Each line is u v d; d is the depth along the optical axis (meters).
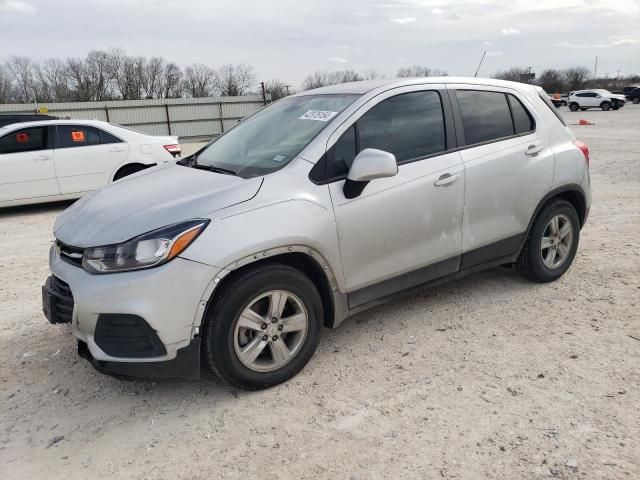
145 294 2.79
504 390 3.12
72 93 65.06
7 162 8.73
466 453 2.62
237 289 2.99
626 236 6.06
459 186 3.87
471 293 4.57
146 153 9.75
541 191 4.36
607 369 3.29
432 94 3.92
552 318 4.03
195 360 2.94
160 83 68.69
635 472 2.43
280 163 3.36
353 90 3.85
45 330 4.22
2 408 3.19
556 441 2.66
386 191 3.52
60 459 2.73
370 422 2.90
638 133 20.44
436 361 3.50
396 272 3.68
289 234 3.08
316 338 3.39
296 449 2.72
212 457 2.69
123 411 3.13
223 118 37.28
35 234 7.64
